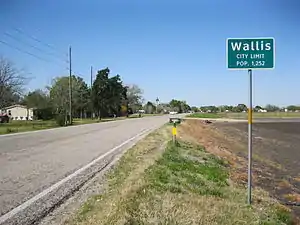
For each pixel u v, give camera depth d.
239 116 108.44
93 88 98.31
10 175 10.09
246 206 8.09
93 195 7.89
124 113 113.69
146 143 19.92
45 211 6.71
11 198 7.58
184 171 11.27
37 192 8.15
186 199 7.52
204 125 58.34
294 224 8.38
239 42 7.45
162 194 7.70
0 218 6.25
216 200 7.99
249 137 8.12
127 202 6.69
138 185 8.14
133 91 141.62
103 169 11.40
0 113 78.25
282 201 10.79
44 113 86.94
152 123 52.44
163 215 6.23
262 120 86.75
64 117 48.97
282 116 111.88
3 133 28.78
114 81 100.75
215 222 6.39
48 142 20.31
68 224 5.93
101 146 18.53
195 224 6.09
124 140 22.42
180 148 18.08
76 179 9.70
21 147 17.45
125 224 5.65
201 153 17.47
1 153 15.02
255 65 7.43
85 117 102.69
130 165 11.86
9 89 65.06
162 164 12.04
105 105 99.19
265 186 13.17
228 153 21.83
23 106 106.62
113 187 8.58
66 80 90.50
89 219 6.07
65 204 7.22
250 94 7.80
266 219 7.63
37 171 10.80
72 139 22.66
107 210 6.48
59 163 12.49
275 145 32.06
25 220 6.18
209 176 11.38
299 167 19.53
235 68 7.46
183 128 39.00
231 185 11.02
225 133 45.97
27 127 42.06
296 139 38.78
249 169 8.33
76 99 91.94
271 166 19.05
